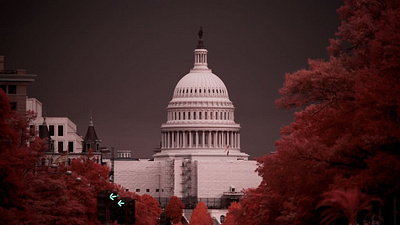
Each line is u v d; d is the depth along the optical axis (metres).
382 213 101.19
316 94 97.06
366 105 89.50
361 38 98.19
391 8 95.69
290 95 98.50
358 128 90.56
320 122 99.44
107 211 105.88
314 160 95.06
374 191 85.88
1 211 100.81
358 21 97.94
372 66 92.75
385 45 91.06
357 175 86.31
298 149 96.12
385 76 89.94
